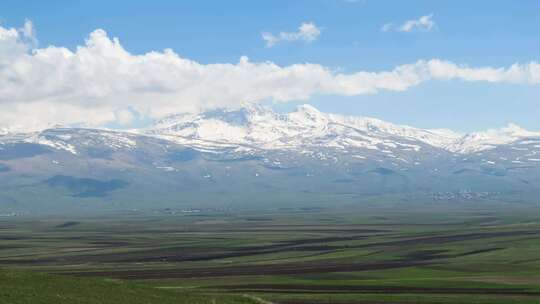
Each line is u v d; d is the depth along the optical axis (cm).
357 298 12850
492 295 13162
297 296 13200
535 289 13962
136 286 8769
